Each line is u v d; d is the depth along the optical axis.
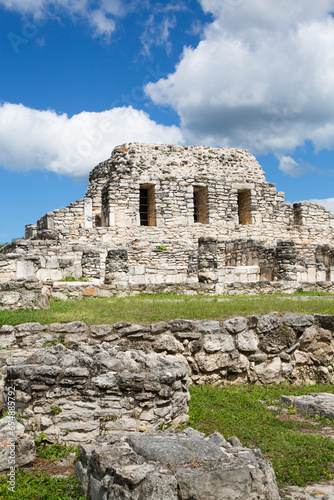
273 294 17.66
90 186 31.11
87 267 20.69
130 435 5.29
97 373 6.71
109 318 10.41
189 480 4.23
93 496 4.63
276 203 31.30
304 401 7.93
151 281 20.80
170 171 29.92
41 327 9.29
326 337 10.68
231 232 29.36
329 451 6.05
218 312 11.42
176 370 7.10
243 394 8.93
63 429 6.32
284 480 5.31
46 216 25.66
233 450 4.98
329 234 32.06
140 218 30.06
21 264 16.56
